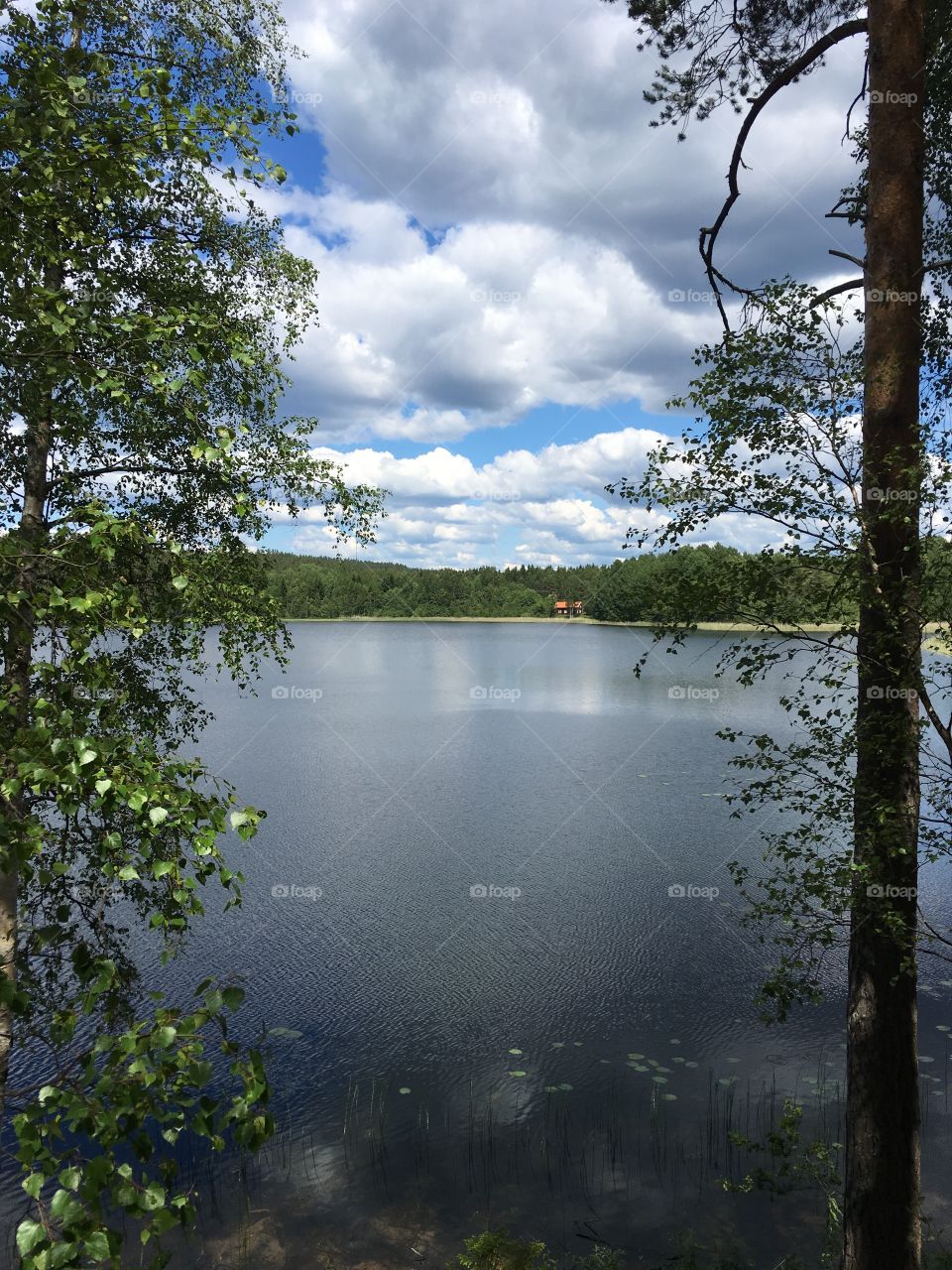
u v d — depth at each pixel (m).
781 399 6.02
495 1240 7.32
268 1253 7.68
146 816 3.24
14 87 3.73
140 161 4.01
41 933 2.83
